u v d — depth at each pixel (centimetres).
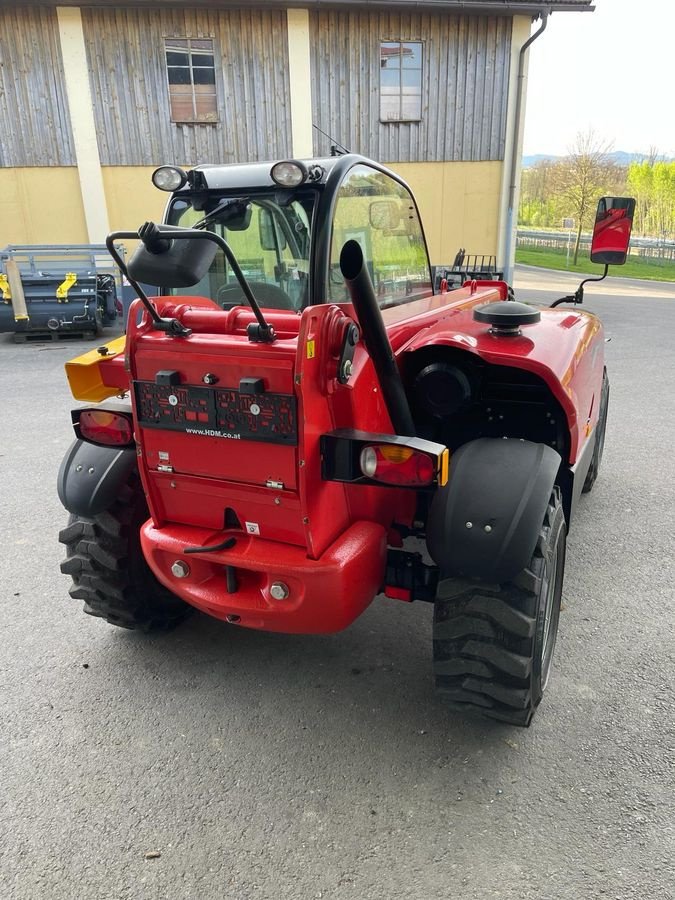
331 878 192
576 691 266
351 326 199
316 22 1259
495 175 1359
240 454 207
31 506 452
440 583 221
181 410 209
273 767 233
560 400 239
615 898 183
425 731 248
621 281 2498
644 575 353
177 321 202
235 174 252
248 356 191
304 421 192
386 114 1316
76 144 1281
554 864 194
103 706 265
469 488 208
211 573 239
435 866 195
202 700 268
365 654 296
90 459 266
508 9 1230
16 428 620
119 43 1243
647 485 471
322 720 255
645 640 298
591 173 3444
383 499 246
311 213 238
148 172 1315
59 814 216
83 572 280
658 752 234
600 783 222
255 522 221
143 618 296
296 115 1306
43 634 313
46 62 1240
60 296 1027
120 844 205
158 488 233
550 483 209
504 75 1304
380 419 227
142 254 171
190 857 200
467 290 365
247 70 1278
